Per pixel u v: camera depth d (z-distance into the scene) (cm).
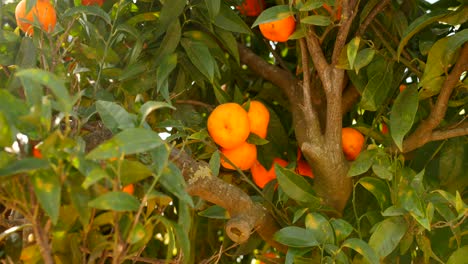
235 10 198
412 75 193
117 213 143
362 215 176
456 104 181
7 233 143
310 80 187
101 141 162
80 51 176
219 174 191
